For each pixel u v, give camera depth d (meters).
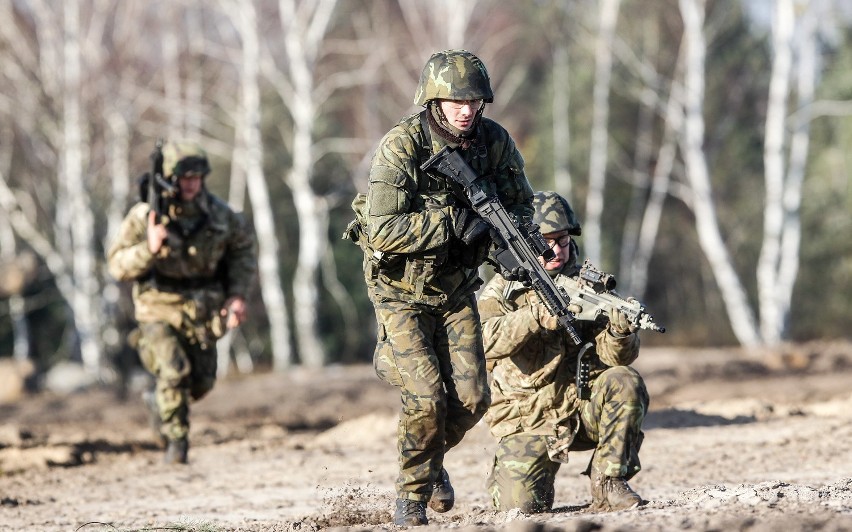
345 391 62.84
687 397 50.00
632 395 18.34
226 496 26.38
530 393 19.11
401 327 17.41
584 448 19.70
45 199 106.50
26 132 102.69
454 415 17.72
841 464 26.52
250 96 97.56
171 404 31.62
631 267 130.50
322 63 112.06
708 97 119.00
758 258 130.88
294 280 127.44
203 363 32.00
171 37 101.94
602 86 109.50
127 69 98.25
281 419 50.59
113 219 97.81
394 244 16.95
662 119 125.44
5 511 25.17
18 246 117.81
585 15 116.69
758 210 129.50
